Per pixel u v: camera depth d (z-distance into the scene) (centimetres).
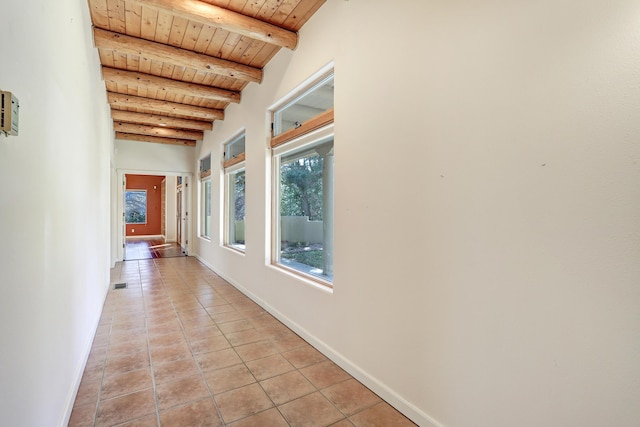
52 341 146
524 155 127
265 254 365
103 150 401
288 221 346
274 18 279
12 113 91
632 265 101
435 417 164
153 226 1253
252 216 404
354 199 222
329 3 252
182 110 506
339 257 237
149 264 641
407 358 180
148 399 194
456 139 154
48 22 138
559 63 117
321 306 259
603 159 107
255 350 262
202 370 229
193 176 748
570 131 115
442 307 161
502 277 135
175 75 402
